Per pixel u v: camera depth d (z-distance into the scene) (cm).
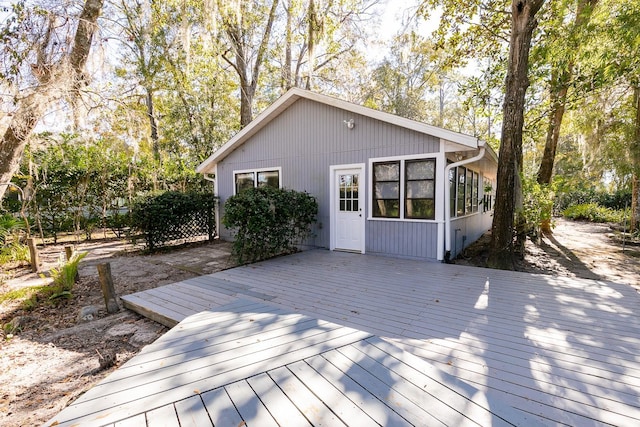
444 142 580
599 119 870
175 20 1003
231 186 948
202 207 890
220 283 482
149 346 221
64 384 256
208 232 920
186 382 175
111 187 1026
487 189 995
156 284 521
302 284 470
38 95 478
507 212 555
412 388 171
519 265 614
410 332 301
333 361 199
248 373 184
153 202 780
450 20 928
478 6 877
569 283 459
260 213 611
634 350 261
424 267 564
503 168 557
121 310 416
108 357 280
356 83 1828
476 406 157
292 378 179
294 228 702
